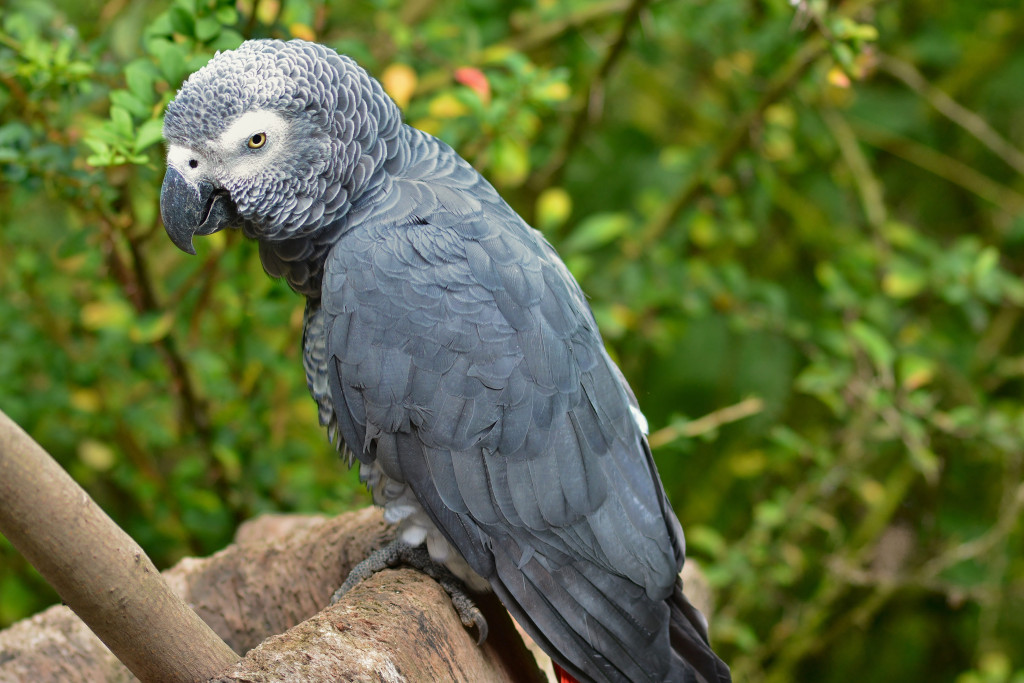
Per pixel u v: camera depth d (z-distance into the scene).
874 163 5.18
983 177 5.09
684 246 4.21
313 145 1.95
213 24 2.33
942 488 4.58
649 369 5.08
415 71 3.41
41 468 1.22
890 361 3.54
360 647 1.57
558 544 1.91
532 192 3.99
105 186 2.51
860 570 4.48
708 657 1.94
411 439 1.92
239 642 2.38
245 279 3.04
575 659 1.86
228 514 3.30
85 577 1.28
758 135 3.83
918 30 4.73
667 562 1.98
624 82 4.82
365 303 1.92
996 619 4.50
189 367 3.12
